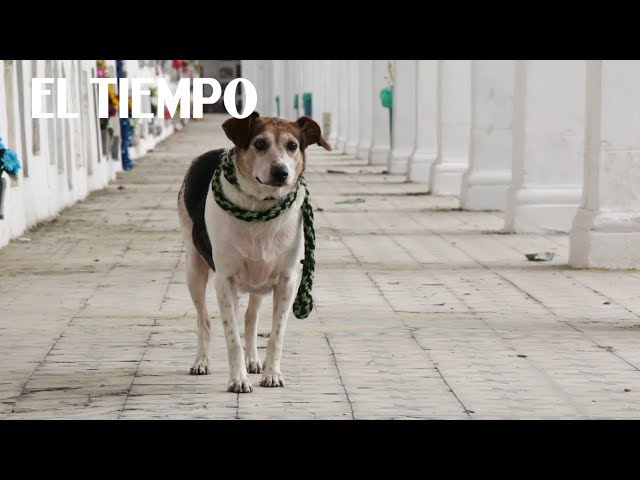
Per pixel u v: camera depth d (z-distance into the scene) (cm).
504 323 988
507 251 1457
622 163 1288
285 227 734
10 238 1559
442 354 863
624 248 1293
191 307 1066
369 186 2586
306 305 762
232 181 720
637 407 709
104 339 922
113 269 1315
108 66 2777
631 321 996
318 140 725
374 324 983
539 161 1630
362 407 708
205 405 714
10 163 1323
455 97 2317
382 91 3200
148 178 2881
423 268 1315
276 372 765
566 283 1200
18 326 977
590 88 1312
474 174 1967
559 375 796
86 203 2175
